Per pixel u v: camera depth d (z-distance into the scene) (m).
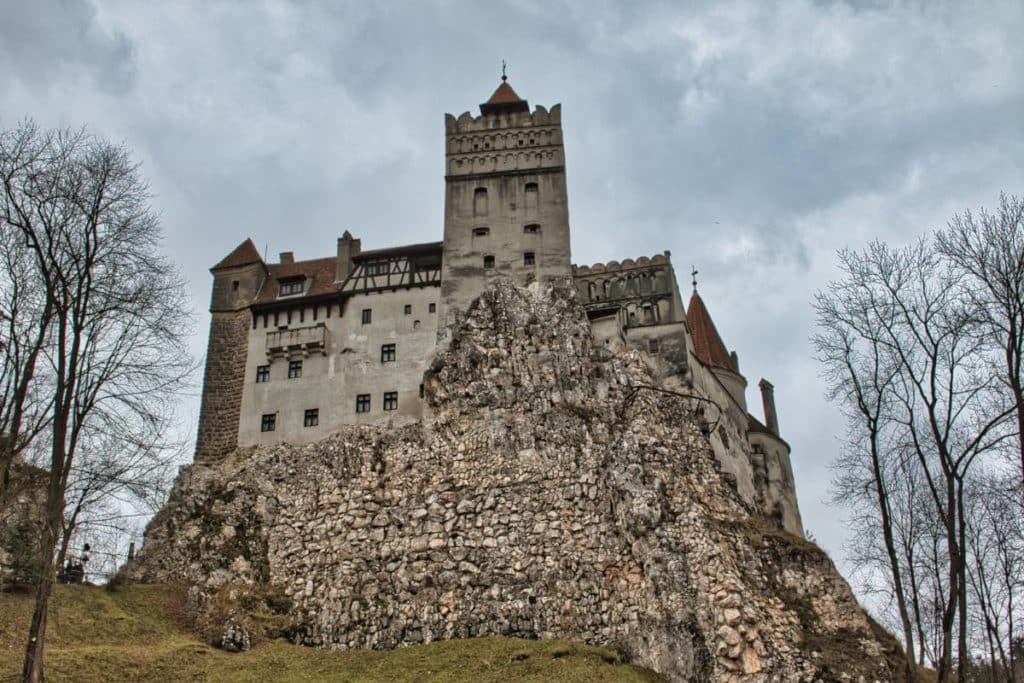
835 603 41.25
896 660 38.72
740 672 38.09
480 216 59.97
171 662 38.75
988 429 29.25
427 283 57.69
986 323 30.58
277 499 50.62
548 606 43.59
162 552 48.56
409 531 47.22
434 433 51.03
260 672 38.94
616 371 51.69
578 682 37.12
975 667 42.94
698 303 65.06
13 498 30.25
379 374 55.06
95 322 32.62
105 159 33.97
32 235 31.95
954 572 29.00
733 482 48.03
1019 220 30.78
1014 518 34.69
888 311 32.66
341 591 45.59
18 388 30.06
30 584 40.72
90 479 30.84
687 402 51.12
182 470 53.50
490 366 52.47
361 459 51.00
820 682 37.16
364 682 38.00
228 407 56.00
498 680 37.62
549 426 49.44
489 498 47.62
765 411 63.56
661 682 39.19
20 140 32.75
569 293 55.44
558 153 61.75
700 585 40.84
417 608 44.41
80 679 35.25
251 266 61.28
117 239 33.56
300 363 56.56
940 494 34.62
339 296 58.09
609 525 45.28
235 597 45.31
